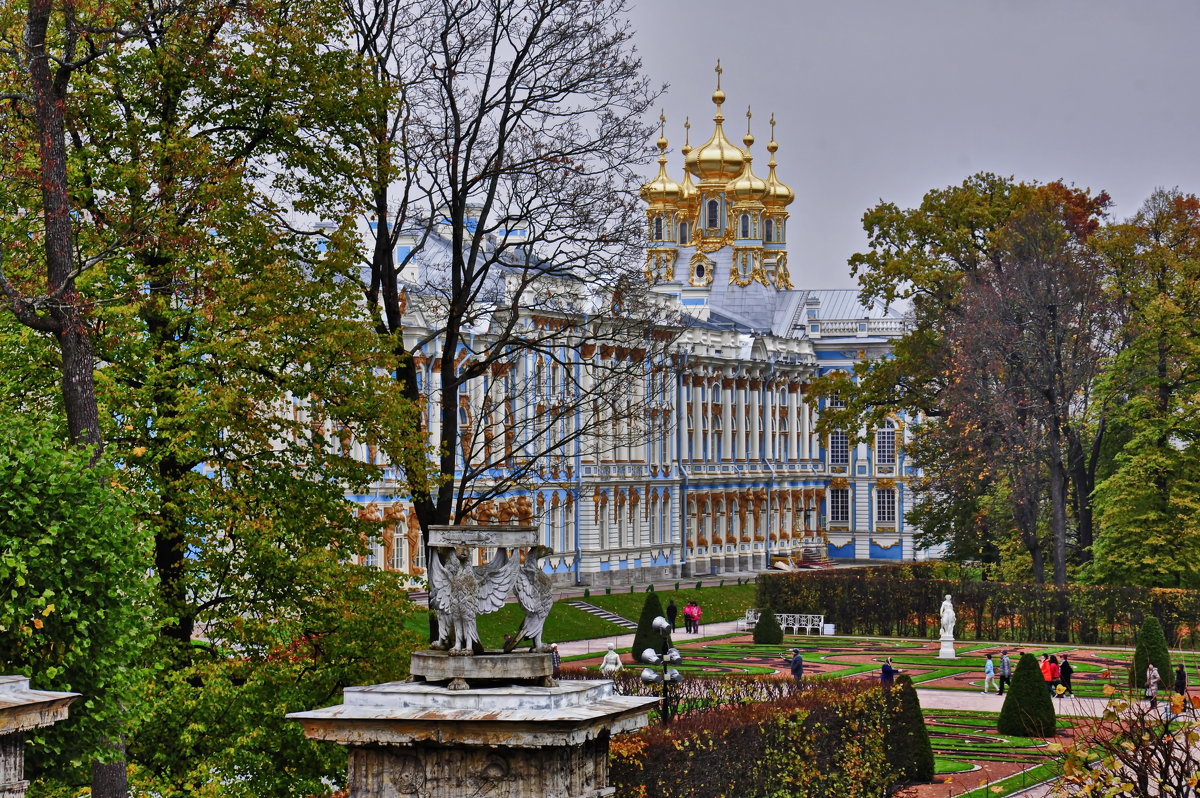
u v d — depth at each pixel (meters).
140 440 43.06
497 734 27.36
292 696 42.12
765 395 182.12
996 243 123.00
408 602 45.12
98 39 41.56
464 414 117.94
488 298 71.69
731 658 102.94
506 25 53.41
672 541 160.50
